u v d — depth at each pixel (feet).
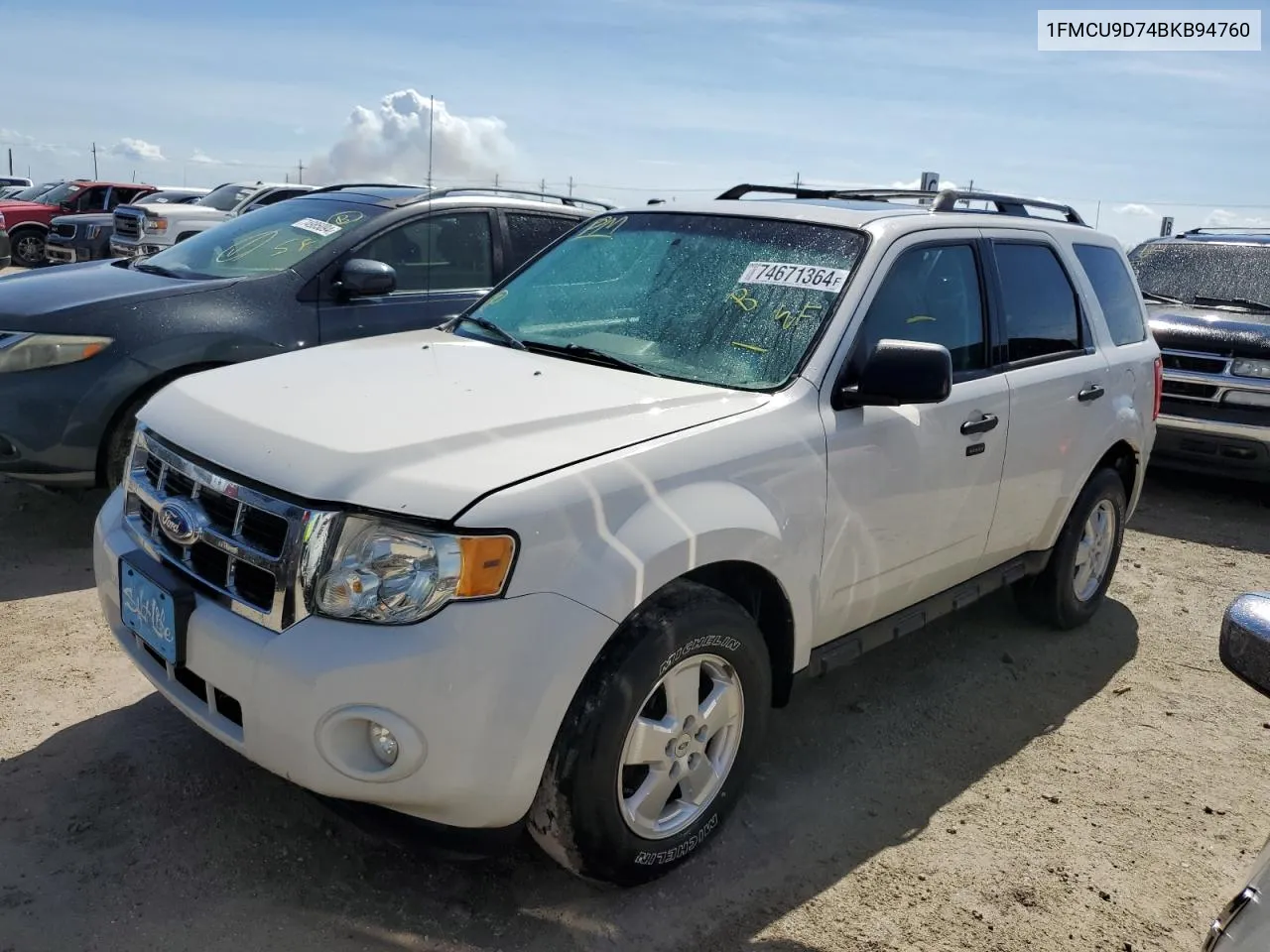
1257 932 5.75
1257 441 23.80
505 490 8.16
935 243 12.65
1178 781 12.34
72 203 77.36
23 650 13.15
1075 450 14.78
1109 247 16.83
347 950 8.58
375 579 7.94
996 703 14.05
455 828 8.39
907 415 11.58
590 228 14.15
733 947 8.99
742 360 11.13
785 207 12.94
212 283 18.04
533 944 8.81
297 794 10.52
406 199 20.71
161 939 8.52
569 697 8.29
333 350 11.86
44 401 16.01
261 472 8.54
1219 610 18.26
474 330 13.07
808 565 10.46
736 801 10.35
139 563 9.35
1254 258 27.91
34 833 9.65
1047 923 9.64
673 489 9.08
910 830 10.95
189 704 8.96
